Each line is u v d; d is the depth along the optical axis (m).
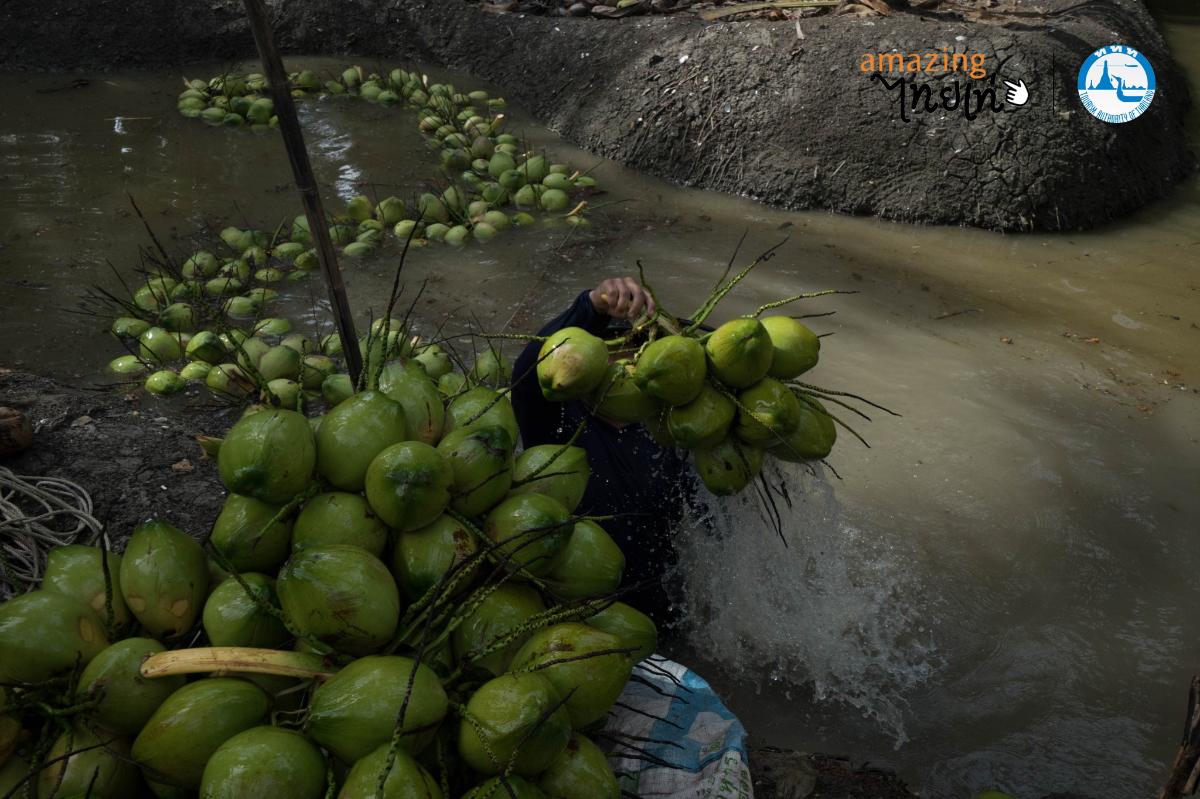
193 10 10.22
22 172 7.46
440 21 10.21
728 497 3.29
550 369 2.66
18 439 4.09
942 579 3.76
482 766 1.87
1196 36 10.35
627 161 7.89
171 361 5.20
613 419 2.94
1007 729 3.17
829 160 7.15
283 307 5.79
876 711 3.23
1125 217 7.10
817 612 3.57
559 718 1.88
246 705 1.90
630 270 6.18
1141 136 7.48
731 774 2.45
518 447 3.69
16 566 3.33
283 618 1.97
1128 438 4.59
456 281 6.06
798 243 6.59
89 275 6.03
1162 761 3.06
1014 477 4.32
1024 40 7.42
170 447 4.34
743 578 3.46
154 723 1.86
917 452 4.47
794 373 2.76
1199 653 3.45
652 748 2.54
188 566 2.10
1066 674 3.37
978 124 7.01
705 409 2.62
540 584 2.16
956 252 6.52
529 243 6.56
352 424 2.13
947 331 5.50
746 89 7.58
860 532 3.98
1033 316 5.70
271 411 2.12
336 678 1.87
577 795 1.99
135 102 9.07
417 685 1.85
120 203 7.02
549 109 8.81
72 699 1.92
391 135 8.52
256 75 9.49
